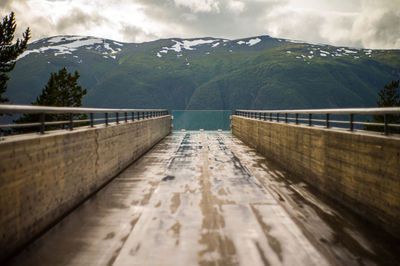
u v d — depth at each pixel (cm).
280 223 566
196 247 461
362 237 500
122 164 1125
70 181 646
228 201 716
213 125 3669
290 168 1100
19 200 450
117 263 412
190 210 646
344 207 666
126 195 774
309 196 762
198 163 1288
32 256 434
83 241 486
